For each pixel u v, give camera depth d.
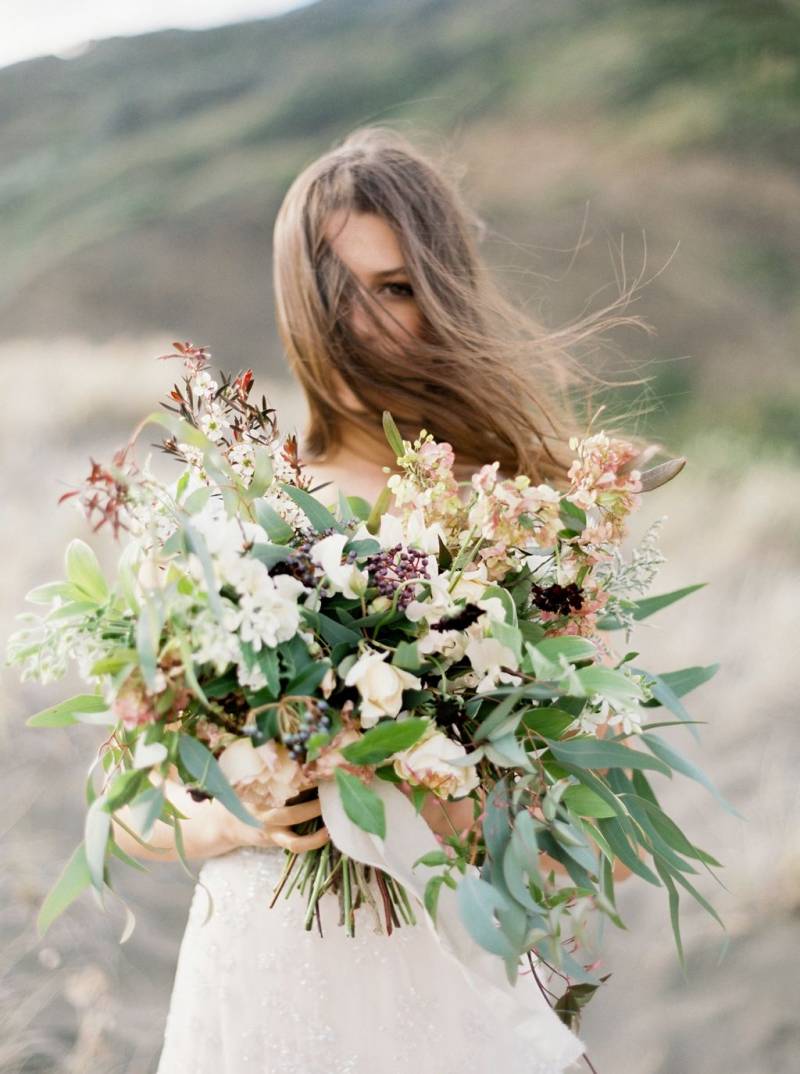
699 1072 2.60
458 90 20.14
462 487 1.84
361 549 1.25
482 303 1.93
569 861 1.20
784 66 16.45
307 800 1.29
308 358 1.84
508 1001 1.26
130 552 1.17
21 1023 2.53
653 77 17.45
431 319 1.83
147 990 2.73
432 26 23.62
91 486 1.09
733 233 13.44
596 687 1.20
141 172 21.14
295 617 1.14
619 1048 2.71
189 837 1.44
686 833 3.55
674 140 15.21
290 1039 1.36
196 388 1.31
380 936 1.36
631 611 1.40
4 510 6.36
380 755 1.15
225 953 1.40
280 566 1.21
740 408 9.36
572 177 15.16
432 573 1.24
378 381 1.82
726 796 3.71
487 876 1.17
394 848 1.19
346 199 1.81
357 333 1.81
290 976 1.37
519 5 22.00
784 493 6.58
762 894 3.18
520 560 1.32
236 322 15.67
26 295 16.44
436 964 1.37
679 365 10.73
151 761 1.11
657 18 19.19
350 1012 1.35
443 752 1.17
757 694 4.30
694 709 4.33
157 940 2.94
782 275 12.53
